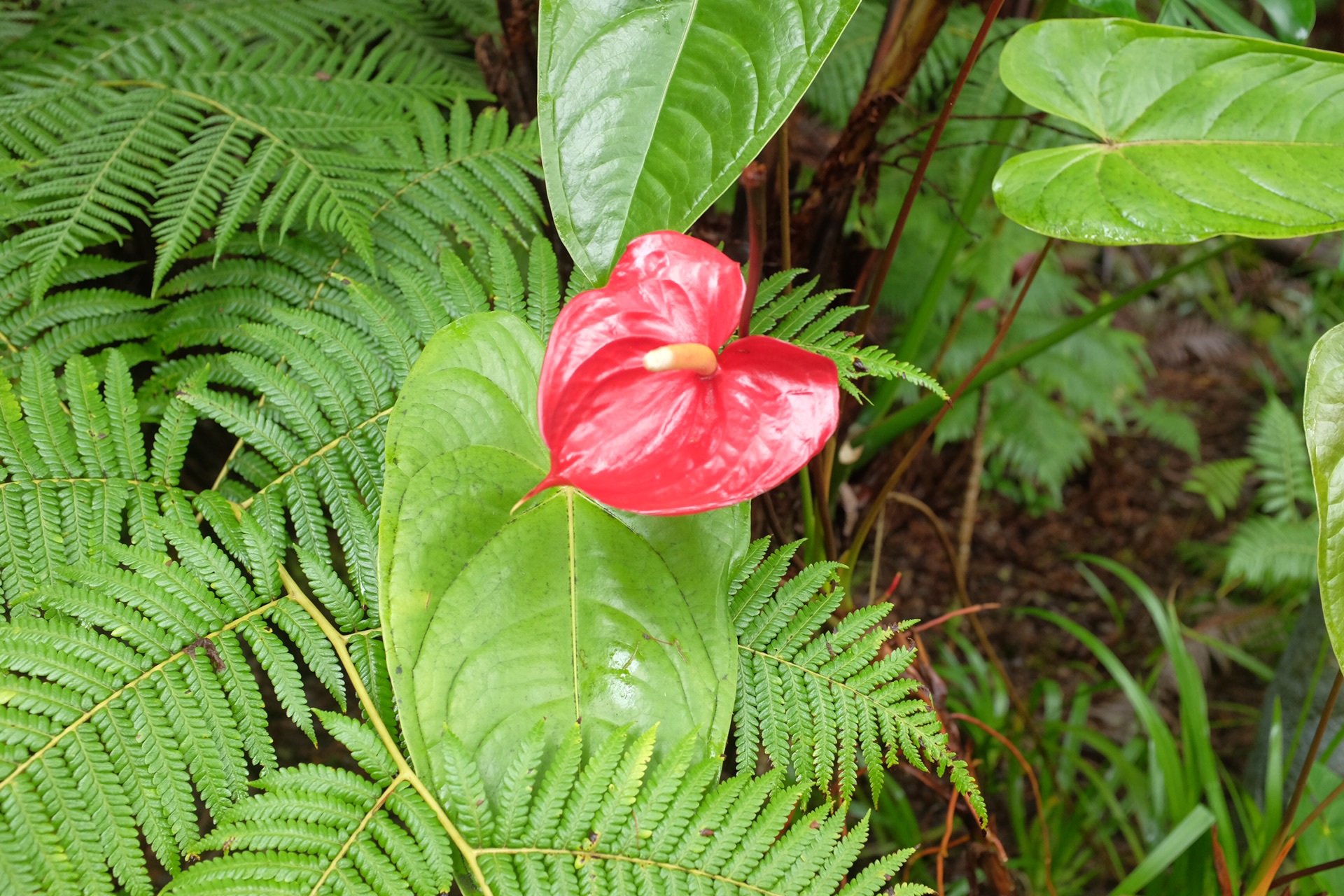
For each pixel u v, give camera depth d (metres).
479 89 1.36
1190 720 1.58
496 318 0.82
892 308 2.35
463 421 0.80
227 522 0.87
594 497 0.71
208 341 1.01
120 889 0.87
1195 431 2.96
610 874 0.77
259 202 1.07
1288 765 1.47
